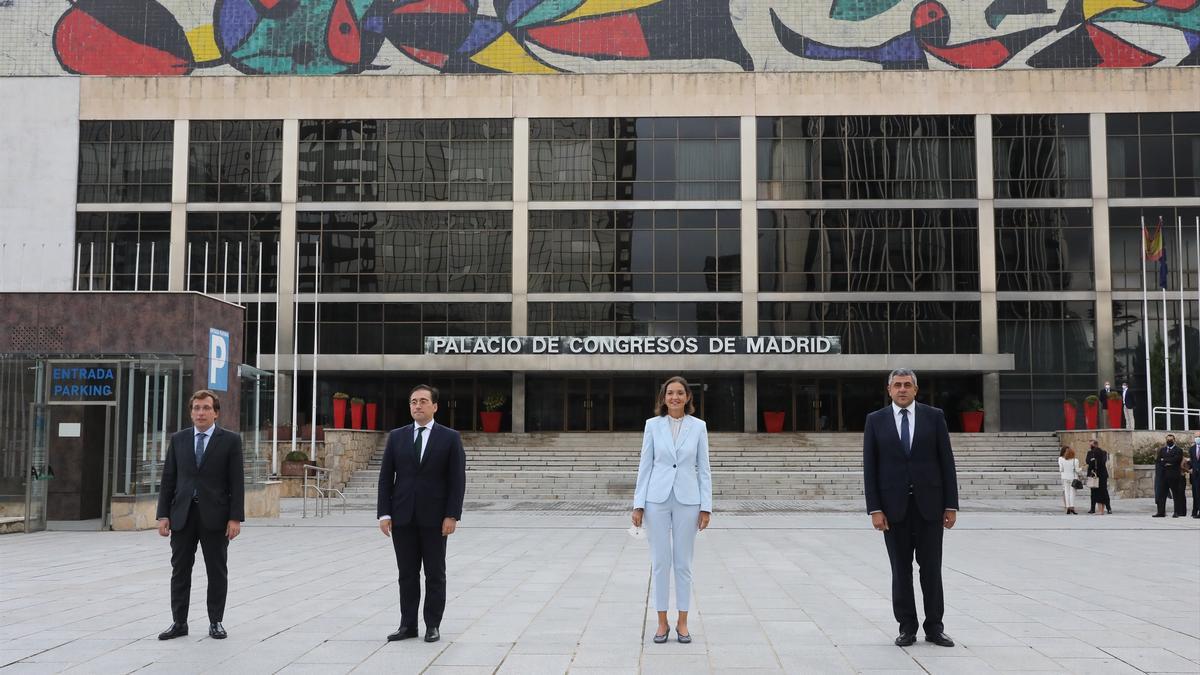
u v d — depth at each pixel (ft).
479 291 152.66
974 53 155.63
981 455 128.47
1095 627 29.32
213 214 153.89
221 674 23.04
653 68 157.69
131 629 28.78
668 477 27.27
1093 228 149.59
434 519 27.22
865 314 150.61
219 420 70.38
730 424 152.25
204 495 27.73
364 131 155.74
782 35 157.79
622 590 37.68
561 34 158.30
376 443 133.69
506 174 154.71
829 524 73.87
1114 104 150.71
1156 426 146.00
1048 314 149.38
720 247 152.56
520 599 35.27
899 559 26.84
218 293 152.35
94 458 69.72
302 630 28.73
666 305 152.05
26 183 153.89
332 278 153.07
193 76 155.94
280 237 153.28
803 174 153.48
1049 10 155.63
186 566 27.84
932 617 26.63
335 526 71.15
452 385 156.04
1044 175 151.33
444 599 27.37
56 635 27.84
